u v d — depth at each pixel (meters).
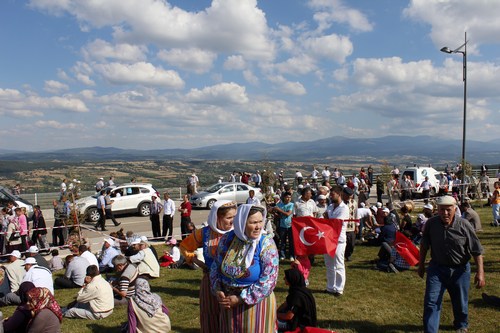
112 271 11.97
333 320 6.93
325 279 9.55
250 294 3.79
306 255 8.48
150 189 25.20
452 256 5.69
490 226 16.50
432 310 5.72
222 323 4.02
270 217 12.66
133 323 6.36
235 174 34.69
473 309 7.20
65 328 7.38
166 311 6.64
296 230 8.38
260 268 3.86
